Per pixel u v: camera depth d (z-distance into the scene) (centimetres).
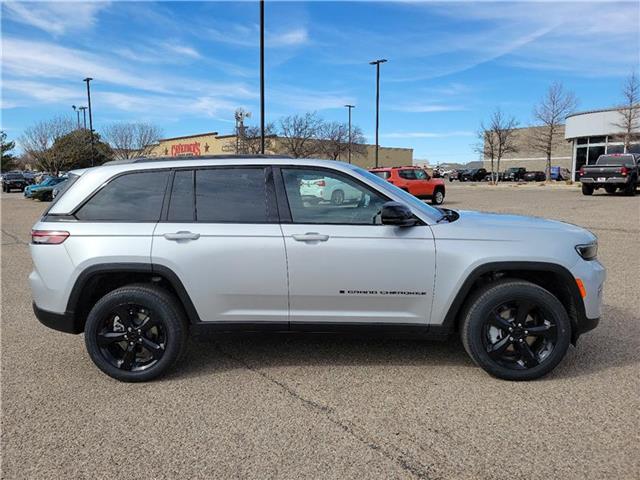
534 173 5481
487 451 297
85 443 313
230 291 394
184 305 396
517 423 328
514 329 388
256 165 409
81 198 408
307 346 468
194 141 5350
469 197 2552
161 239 392
